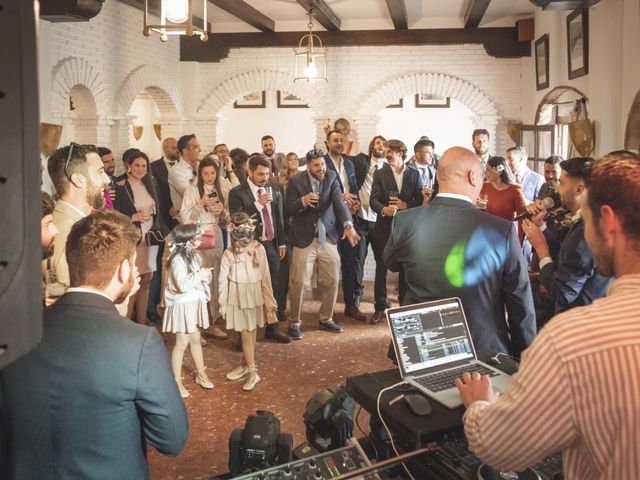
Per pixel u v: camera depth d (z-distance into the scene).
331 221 5.58
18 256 0.58
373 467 1.69
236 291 4.35
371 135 9.60
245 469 1.97
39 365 1.56
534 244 3.22
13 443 1.57
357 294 6.22
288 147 14.33
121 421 1.59
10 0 0.56
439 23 9.18
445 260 2.52
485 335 2.49
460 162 2.59
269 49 9.70
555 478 1.63
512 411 1.17
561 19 7.02
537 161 7.74
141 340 1.63
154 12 7.98
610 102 5.45
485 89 9.27
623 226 1.16
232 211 5.42
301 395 4.30
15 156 0.58
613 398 1.06
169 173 6.54
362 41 9.33
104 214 1.78
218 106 9.89
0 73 0.56
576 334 1.11
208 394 4.32
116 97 7.98
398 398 1.96
